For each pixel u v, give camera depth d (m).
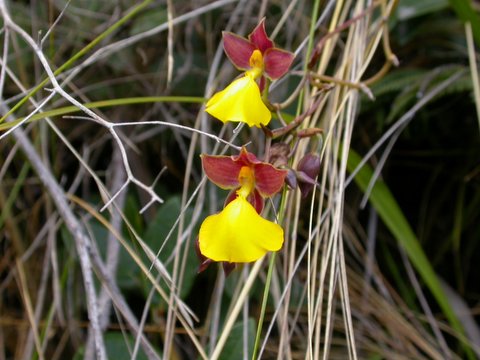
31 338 0.31
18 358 0.32
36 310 0.31
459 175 0.36
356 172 0.29
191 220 0.31
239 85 0.23
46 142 0.34
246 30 0.36
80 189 0.36
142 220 0.35
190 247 0.30
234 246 0.22
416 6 0.33
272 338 0.32
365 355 0.32
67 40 0.35
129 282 0.31
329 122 0.30
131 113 0.36
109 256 0.31
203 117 0.32
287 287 0.26
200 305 0.33
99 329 0.26
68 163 0.36
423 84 0.33
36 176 0.34
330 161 0.30
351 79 0.29
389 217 0.30
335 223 0.27
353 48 0.30
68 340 0.33
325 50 0.30
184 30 0.36
